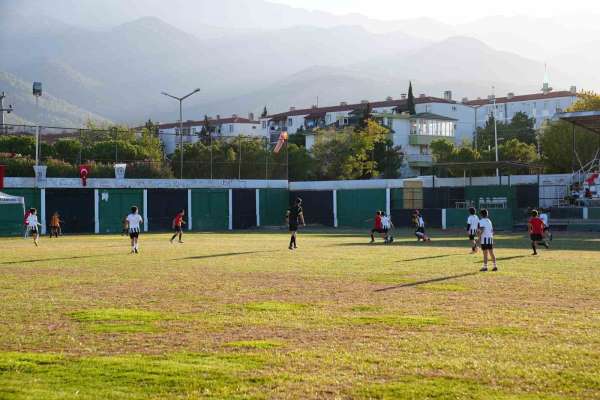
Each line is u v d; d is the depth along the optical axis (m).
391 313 13.87
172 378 9.13
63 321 13.19
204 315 13.73
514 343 11.04
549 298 15.85
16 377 9.25
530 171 74.12
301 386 8.80
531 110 135.88
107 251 32.56
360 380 9.05
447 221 60.53
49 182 58.72
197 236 49.62
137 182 62.47
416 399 8.29
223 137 69.06
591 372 9.34
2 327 12.60
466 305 14.85
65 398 8.35
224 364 9.84
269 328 12.38
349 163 87.56
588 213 53.88
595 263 24.64
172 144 76.31
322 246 35.34
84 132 64.31
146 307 14.81
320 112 136.88
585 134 72.75
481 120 139.25
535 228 28.84
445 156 88.25
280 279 19.81
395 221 63.81
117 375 9.30
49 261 26.56
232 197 67.06
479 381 8.98
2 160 58.41
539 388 8.66
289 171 86.44
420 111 128.62
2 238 48.31
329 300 15.65
